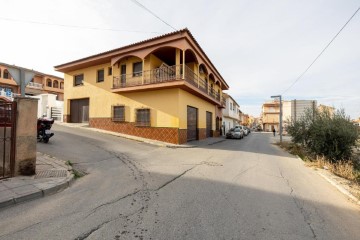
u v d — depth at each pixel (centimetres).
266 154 1189
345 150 997
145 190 493
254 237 306
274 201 454
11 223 328
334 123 1034
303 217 381
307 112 1378
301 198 480
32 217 348
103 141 1211
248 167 792
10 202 394
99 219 346
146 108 1566
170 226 329
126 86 1567
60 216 354
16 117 535
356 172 805
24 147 542
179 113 1462
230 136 2545
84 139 1205
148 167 727
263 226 340
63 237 291
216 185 552
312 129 1141
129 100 1648
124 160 815
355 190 547
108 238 292
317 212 407
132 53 1559
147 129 1557
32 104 559
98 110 1800
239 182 588
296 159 1057
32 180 509
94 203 411
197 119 1884
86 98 1923
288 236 313
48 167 629
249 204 430
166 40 1416
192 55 1634
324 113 1148
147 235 302
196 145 1461
